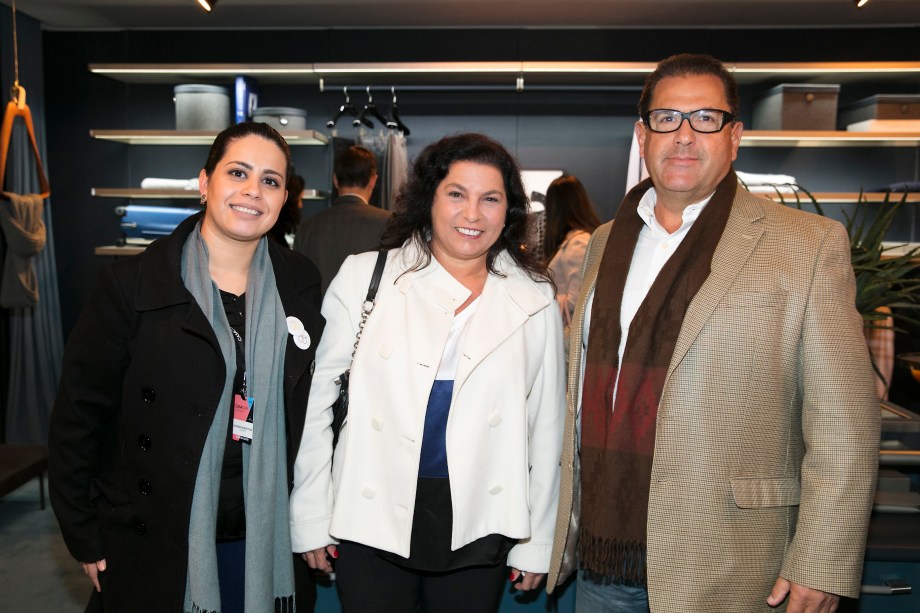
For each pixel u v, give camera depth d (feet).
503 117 15.25
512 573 5.56
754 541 4.57
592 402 5.02
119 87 15.43
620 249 5.18
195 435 4.75
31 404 14.87
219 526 5.08
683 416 4.55
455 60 15.07
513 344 5.20
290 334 5.19
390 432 4.99
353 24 14.87
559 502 5.28
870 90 14.75
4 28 13.92
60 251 15.79
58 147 15.60
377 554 5.07
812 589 4.28
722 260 4.60
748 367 4.46
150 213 13.88
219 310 4.91
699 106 4.69
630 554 4.78
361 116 13.60
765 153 14.98
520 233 5.45
